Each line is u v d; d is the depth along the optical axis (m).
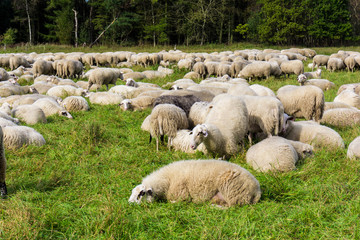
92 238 3.68
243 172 4.36
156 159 6.29
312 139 6.77
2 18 63.12
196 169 4.52
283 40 56.75
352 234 3.66
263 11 55.81
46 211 4.23
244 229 3.79
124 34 58.84
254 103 7.31
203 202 4.46
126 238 3.71
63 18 57.78
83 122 8.85
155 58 26.62
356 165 5.59
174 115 6.93
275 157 5.46
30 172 5.55
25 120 8.58
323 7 55.12
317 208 4.16
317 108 8.82
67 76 19.16
